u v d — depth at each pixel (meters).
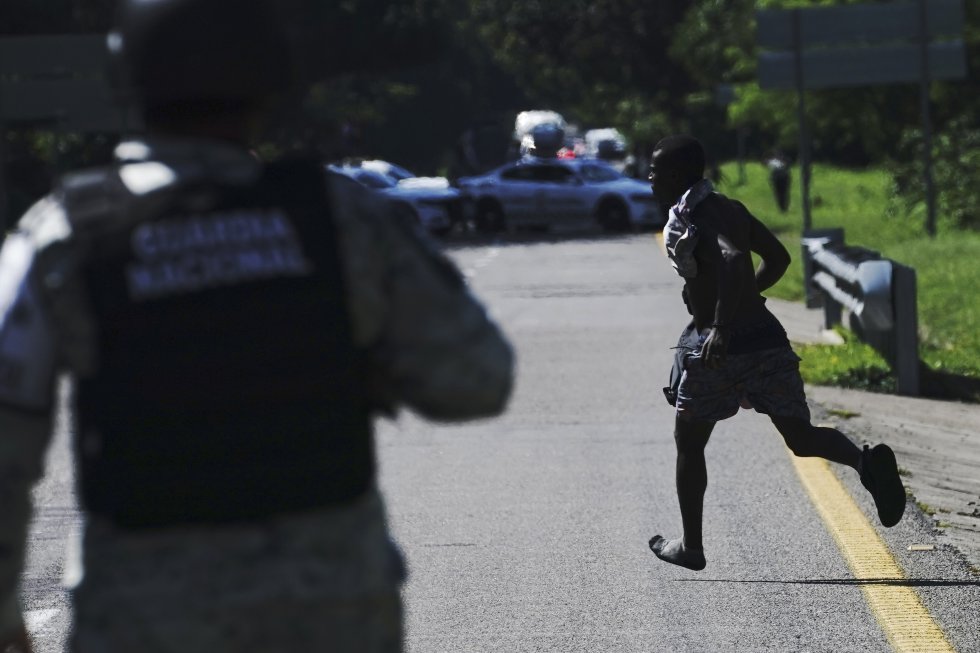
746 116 144.12
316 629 8.41
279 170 8.78
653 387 44.47
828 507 28.36
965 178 109.38
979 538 26.09
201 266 8.45
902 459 32.88
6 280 8.39
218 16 8.64
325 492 8.46
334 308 8.59
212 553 8.31
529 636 20.95
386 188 123.56
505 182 134.50
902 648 20.06
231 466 8.33
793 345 51.81
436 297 8.89
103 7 96.56
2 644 8.66
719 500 29.22
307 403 8.48
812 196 157.00
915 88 131.25
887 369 43.38
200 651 8.27
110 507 8.28
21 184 100.81
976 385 42.66
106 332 8.34
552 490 30.61
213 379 8.36
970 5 126.38
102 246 8.41
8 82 62.09
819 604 22.20
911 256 79.94
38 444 8.45
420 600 22.88
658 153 22.38
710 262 21.97
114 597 8.25
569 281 83.31
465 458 34.25
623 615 21.89
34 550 26.83
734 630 21.05
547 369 48.75
